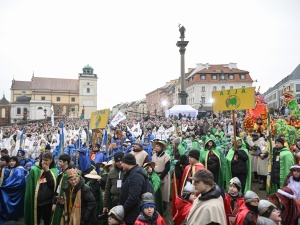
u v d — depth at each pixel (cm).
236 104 848
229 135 1516
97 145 977
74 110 11031
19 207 718
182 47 3416
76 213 523
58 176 638
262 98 1579
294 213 486
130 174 514
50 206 646
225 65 8181
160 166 792
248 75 7794
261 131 1479
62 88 11350
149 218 452
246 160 845
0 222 703
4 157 732
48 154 644
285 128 1230
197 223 354
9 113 9362
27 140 1465
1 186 703
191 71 9019
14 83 11462
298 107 1501
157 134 1923
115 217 458
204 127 2155
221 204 363
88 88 11169
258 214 439
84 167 805
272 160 848
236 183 529
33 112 9475
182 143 1195
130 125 2878
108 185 611
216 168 841
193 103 7862
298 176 567
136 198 493
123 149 1198
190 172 673
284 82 8269
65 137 1584
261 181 1162
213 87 7719
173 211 721
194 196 501
